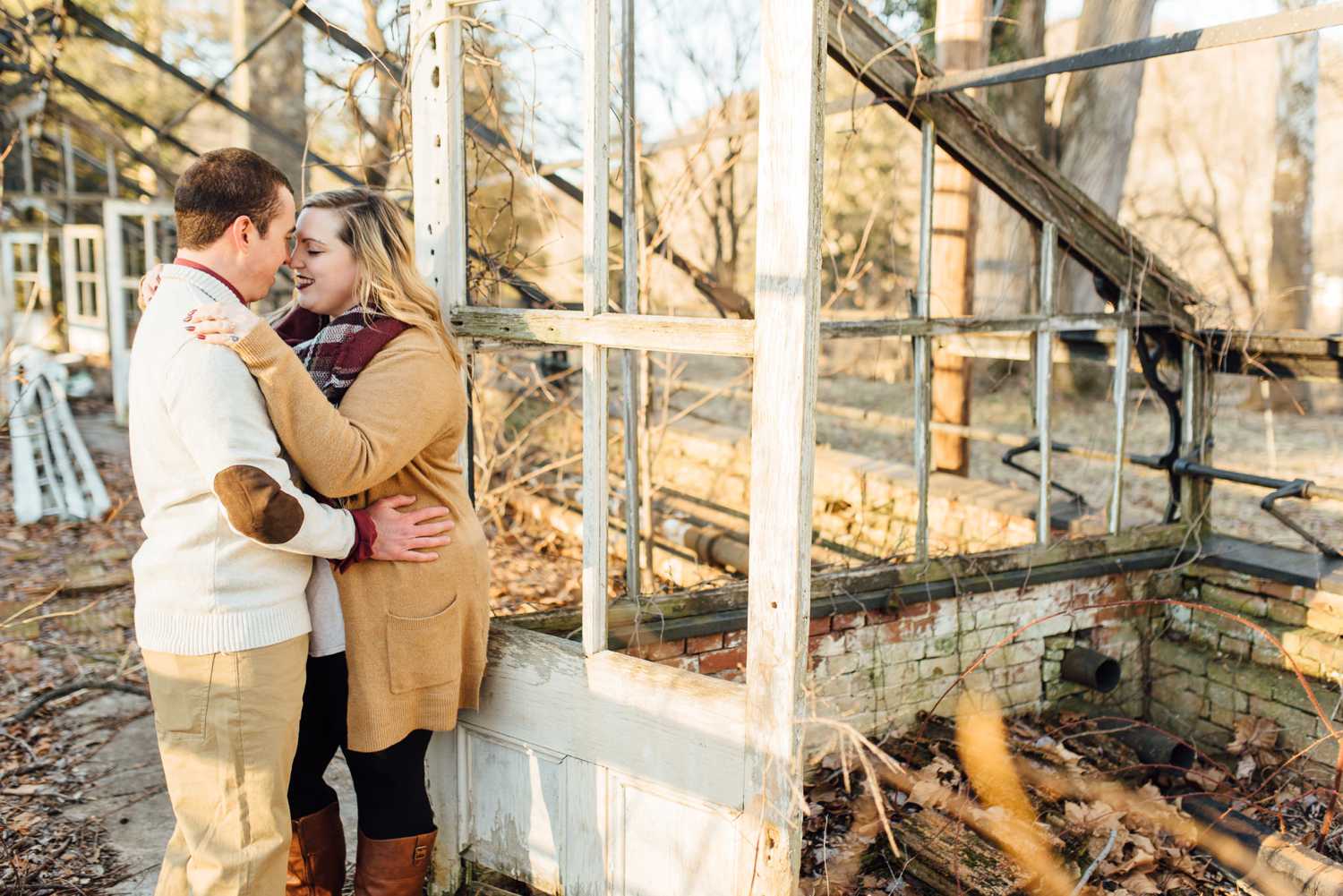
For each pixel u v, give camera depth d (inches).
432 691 85.5
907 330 141.6
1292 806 131.0
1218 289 509.7
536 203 140.8
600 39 83.5
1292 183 449.7
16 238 507.8
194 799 75.6
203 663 73.7
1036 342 161.9
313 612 83.4
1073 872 112.2
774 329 73.3
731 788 80.8
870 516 203.6
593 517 87.7
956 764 135.6
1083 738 146.1
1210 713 155.3
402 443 79.0
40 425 344.2
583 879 91.7
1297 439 354.0
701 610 124.6
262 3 316.2
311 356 83.0
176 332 72.4
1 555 227.8
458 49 96.4
